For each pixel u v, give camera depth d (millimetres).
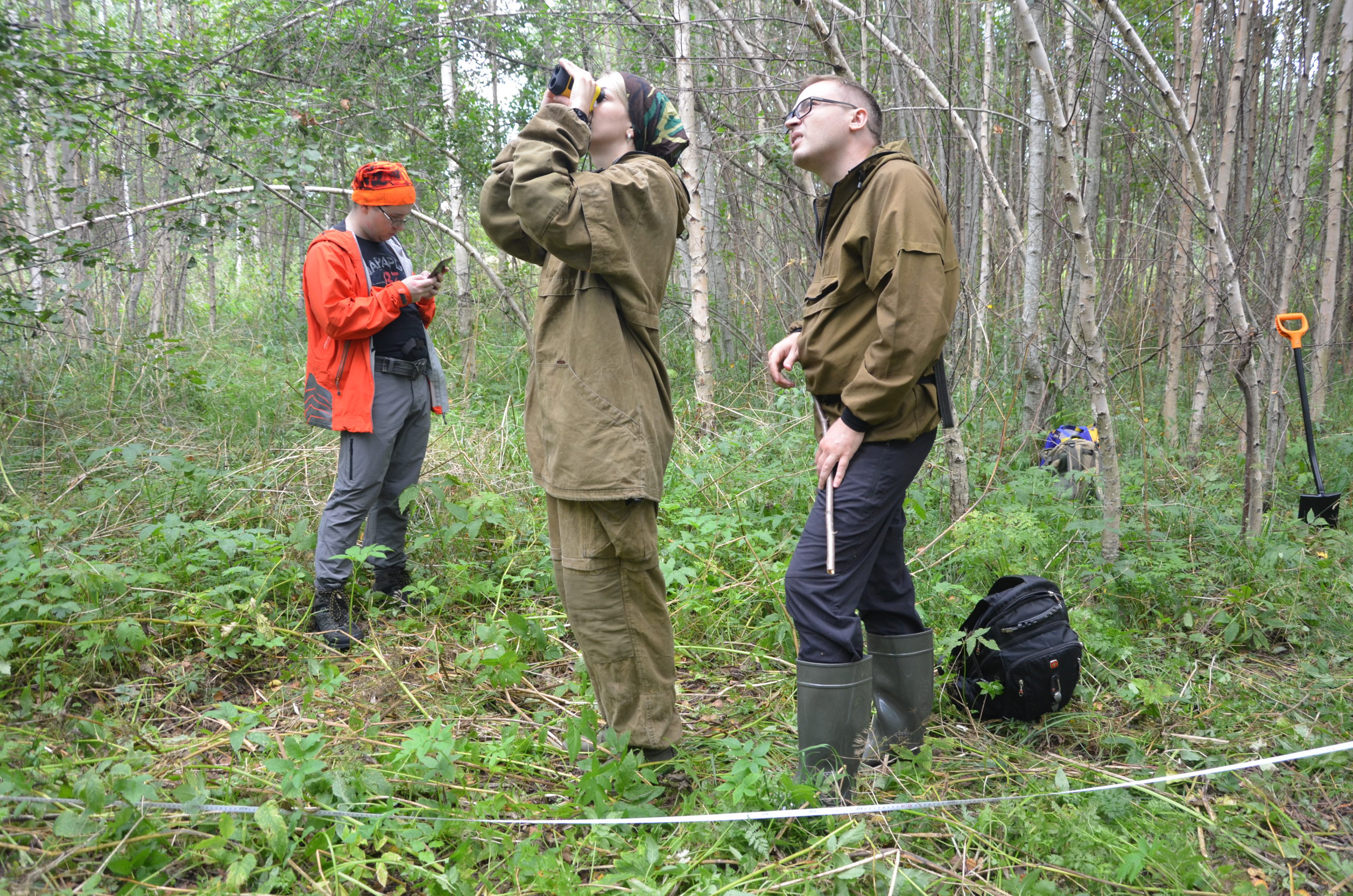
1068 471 4523
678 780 2293
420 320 3416
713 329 7957
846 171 2217
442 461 4457
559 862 1831
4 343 5336
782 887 1799
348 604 3182
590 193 1869
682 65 5457
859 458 2100
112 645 2725
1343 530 4047
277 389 5879
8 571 2742
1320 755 2379
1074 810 2090
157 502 3916
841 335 2168
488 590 3340
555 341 2061
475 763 2289
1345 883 1896
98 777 1872
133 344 5816
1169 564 3426
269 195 4750
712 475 4422
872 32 4305
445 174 7578
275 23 6797
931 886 1860
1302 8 6500
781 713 2668
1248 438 3881
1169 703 2713
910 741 2459
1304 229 6367
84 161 7391
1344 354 7656
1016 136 6840
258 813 1823
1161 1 6574
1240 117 5832
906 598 2447
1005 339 5633
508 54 8445
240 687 2807
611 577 2094
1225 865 1904
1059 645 2539
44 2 6387
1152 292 6219
